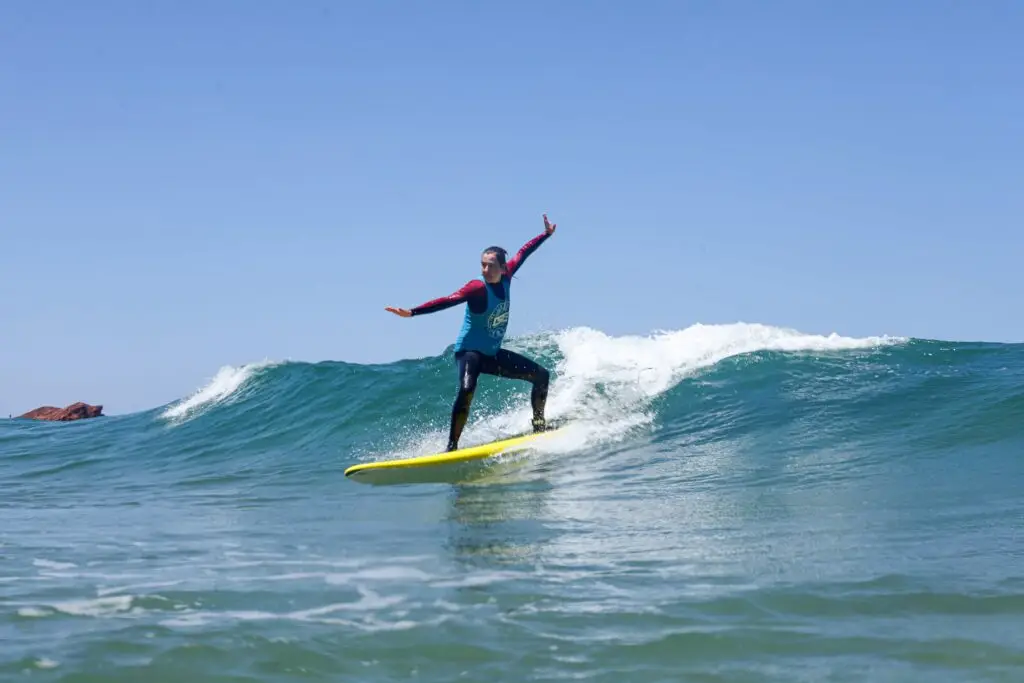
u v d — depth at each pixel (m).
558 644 3.76
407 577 4.94
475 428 10.96
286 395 14.39
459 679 3.42
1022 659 3.47
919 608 4.10
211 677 3.46
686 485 7.62
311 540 6.18
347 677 3.46
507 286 9.38
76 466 12.67
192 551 5.97
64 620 4.25
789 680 3.35
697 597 4.35
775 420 9.62
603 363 11.77
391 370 13.99
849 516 6.11
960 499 6.40
